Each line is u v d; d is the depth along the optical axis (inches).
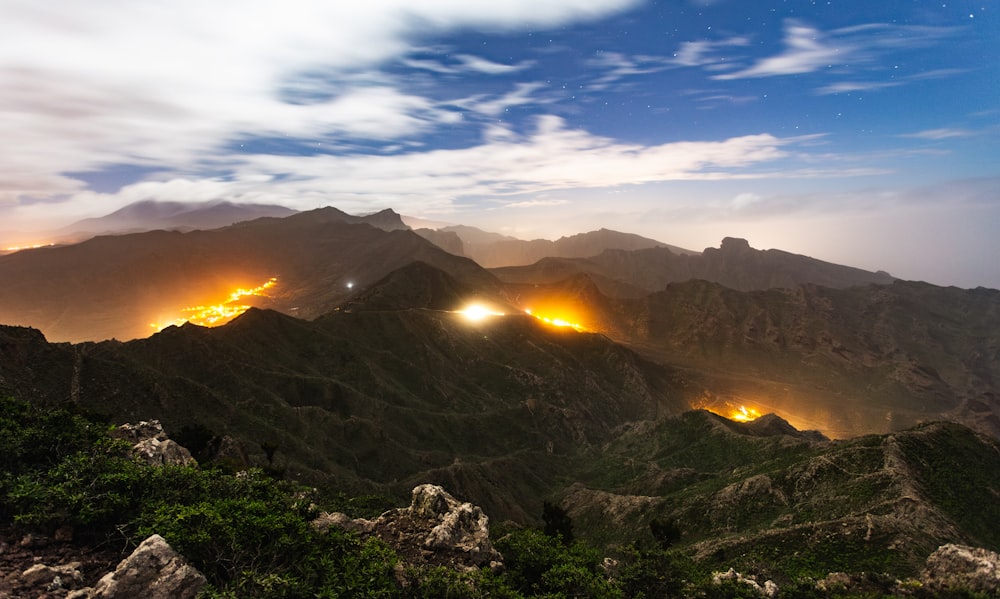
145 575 567.5
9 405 920.9
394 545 995.9
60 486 706.8
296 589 627.5
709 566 2258.9
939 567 1679.4
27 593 541.3
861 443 3164.4
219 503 761.6
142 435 1251.2
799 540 2271.2
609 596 949.8
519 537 1148.5
